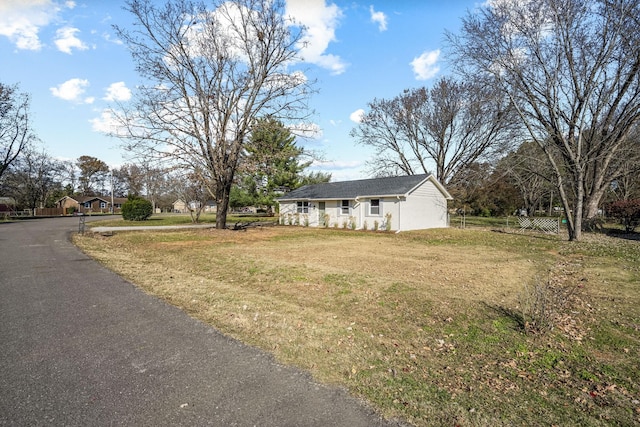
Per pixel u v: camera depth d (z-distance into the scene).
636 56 14.91
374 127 34.16
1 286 6.21
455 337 4.37
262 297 5.91
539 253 12.21
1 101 31.72
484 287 6.95
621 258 11.03
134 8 16.22
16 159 36.25
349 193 23.39
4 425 2.35
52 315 4.68
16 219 34.53
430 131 31.31
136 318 4.62
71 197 70.81
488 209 41.19
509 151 26.34
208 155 19.25
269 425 2.42
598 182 20.36
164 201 50.97
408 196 21.30
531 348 4.08
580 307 5.78
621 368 3.64
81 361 3.35
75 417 2.46
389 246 14.02
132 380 3.01
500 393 3.05
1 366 3.22
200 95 18.19
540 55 16.47
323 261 9.91
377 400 2.82
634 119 15.80
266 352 3.67
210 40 18.25
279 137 30.39
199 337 4.02
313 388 2.97
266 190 34.56
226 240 15.51
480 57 17.36
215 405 2.66
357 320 4.94
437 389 3.06
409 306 5.61
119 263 8.71
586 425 2.62
